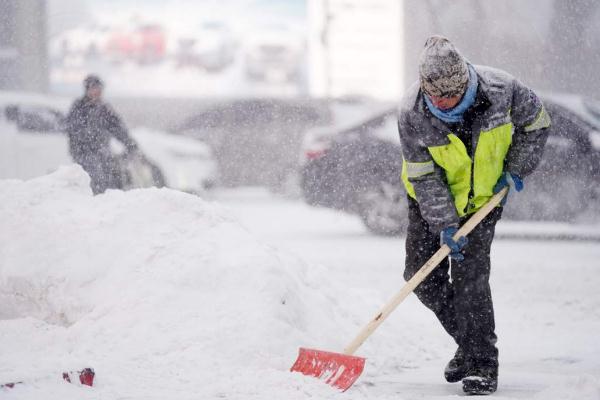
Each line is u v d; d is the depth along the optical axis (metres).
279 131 50.00
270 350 14.50
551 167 34.81
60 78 89.81
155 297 15.39
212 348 14.47
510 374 15.50
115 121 31.45
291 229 38.50
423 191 14.11
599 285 25.98
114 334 15.00
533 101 13.94
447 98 13.20
